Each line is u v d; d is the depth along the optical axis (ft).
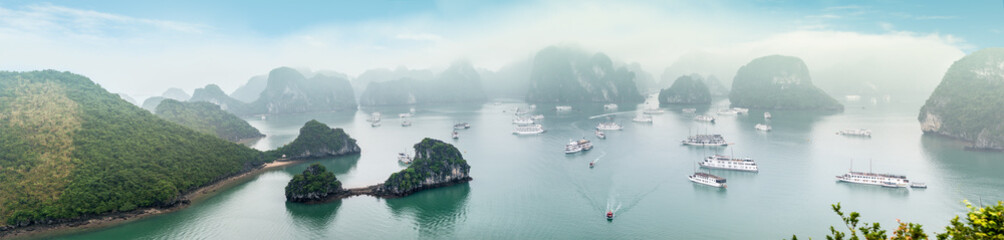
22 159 430.61
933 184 493.77
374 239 373.81
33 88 575.79
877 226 131.64
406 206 448.65
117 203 421.18
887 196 454.81
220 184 538.88
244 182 549.54
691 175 532.73
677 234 370.53
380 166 643.04
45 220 392.88
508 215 420.77
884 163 598.34
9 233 376.89
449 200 465.88
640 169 582.76
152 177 461.37
